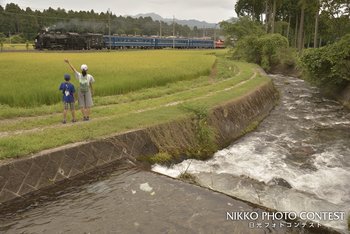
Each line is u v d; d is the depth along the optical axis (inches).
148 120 458.9
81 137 373.7
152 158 410.0
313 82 975.6
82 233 239.6
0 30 3533.5
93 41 2329.0
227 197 293.0
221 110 571.2
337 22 1194.0
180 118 480.7
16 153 311.3
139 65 1077.1
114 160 376.8
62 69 906.7
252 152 485.4
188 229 244.2
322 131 613.0
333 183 376.8
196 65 1146.0
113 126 423.5
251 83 872.3
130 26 4370.1
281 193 340.2
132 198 290.8
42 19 3612.2
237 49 1812.3
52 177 319.0
